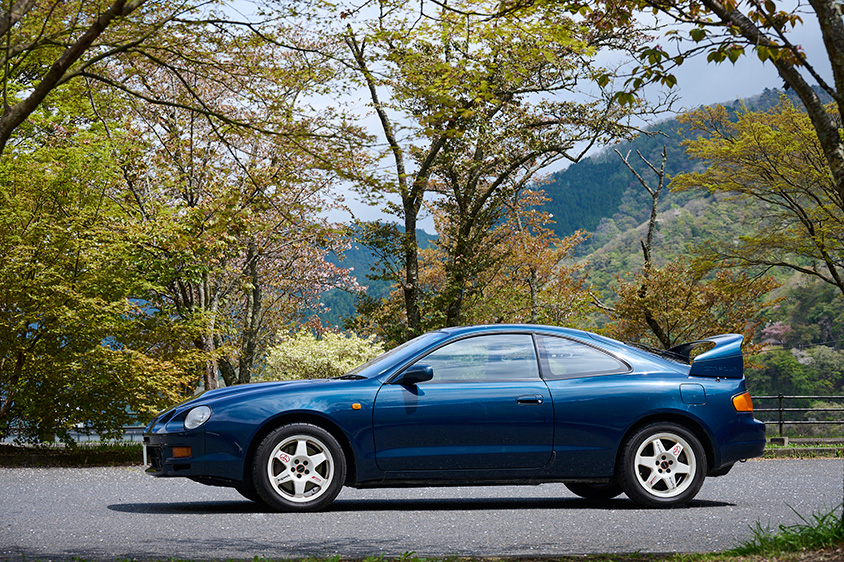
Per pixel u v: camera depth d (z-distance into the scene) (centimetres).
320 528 590
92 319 1373
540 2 605
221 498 788
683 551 501
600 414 691
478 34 658
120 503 750
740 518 631
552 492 841
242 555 489
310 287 3098
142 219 1702
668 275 2792
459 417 675
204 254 1602
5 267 1344
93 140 1459
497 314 2864
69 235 1372
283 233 2242
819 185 2412
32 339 1415
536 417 683
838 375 7750
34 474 1083
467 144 2105
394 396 675
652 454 702
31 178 1368
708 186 2627
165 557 483
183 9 644
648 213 15162
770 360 8094
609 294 9169
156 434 672
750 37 469
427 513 665
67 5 659
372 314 2369
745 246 2641
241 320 2622
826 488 837
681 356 773
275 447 660
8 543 534
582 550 509
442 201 2439
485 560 464
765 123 2447
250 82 657
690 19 515
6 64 576
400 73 660
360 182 638
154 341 1504
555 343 718
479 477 679
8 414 1435
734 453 709
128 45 603
